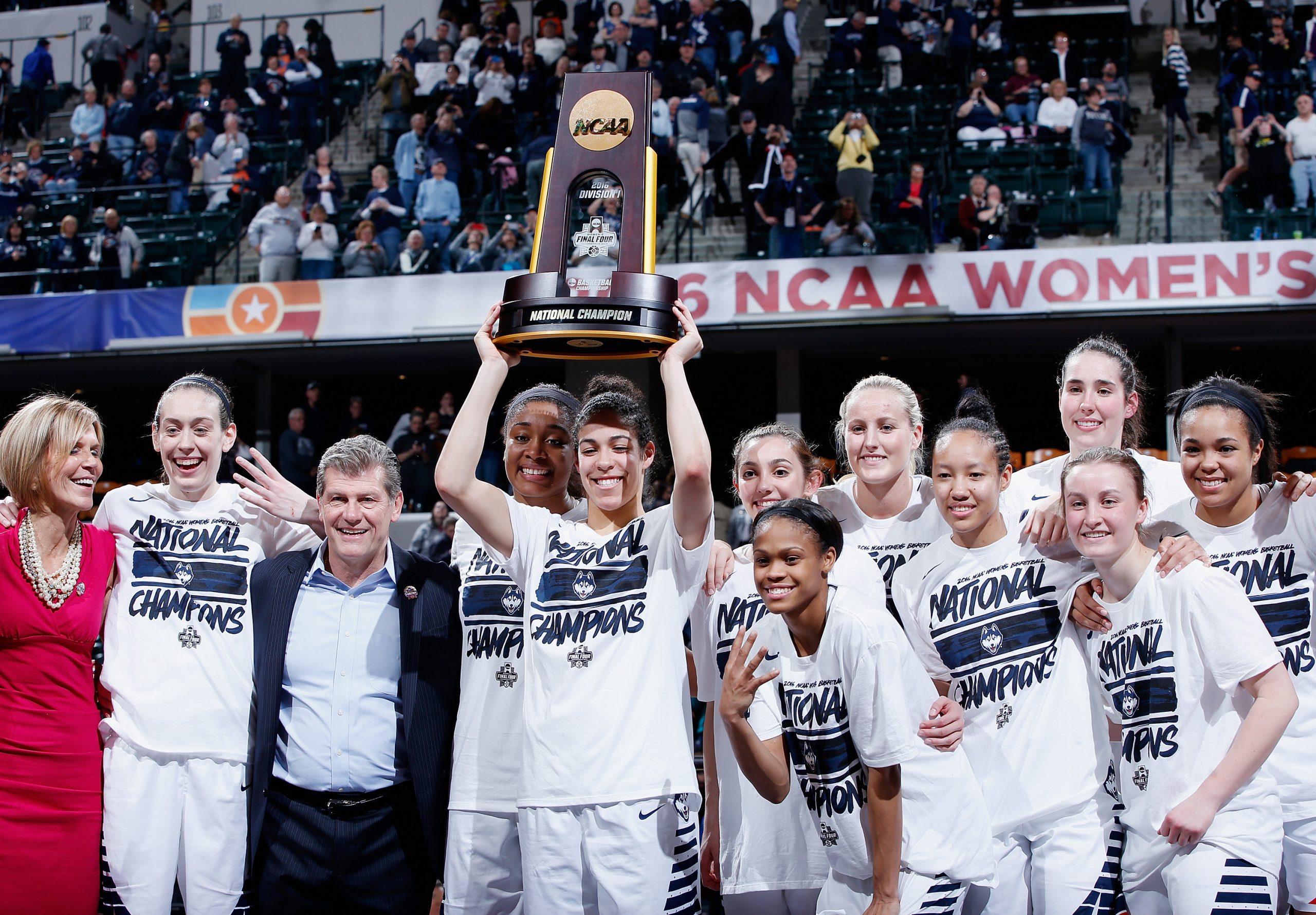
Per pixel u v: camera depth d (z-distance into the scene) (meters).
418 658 3.21
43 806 3.15
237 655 3.34
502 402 11.62
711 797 3.40
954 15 12.34
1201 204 10.37
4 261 10.95
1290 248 8.76
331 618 3.23
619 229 2.90
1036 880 2.96
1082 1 14.40
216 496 3.49
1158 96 10.98
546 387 3.35
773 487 3.32
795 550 2.74
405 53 13.49
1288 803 3.11
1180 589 2.90
